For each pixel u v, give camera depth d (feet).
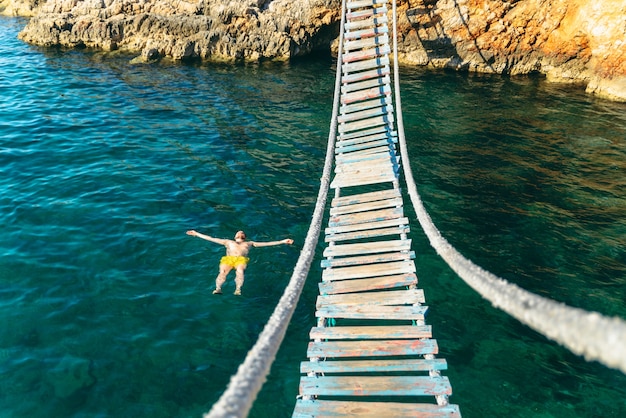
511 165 54.80
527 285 36.06
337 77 58.80
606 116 68.49
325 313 27.76
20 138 55.88
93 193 44.75
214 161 53.36
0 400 24.90
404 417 21.36
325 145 59.21
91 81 78.84
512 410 26.20
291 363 28.71
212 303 32.45
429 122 66.69
